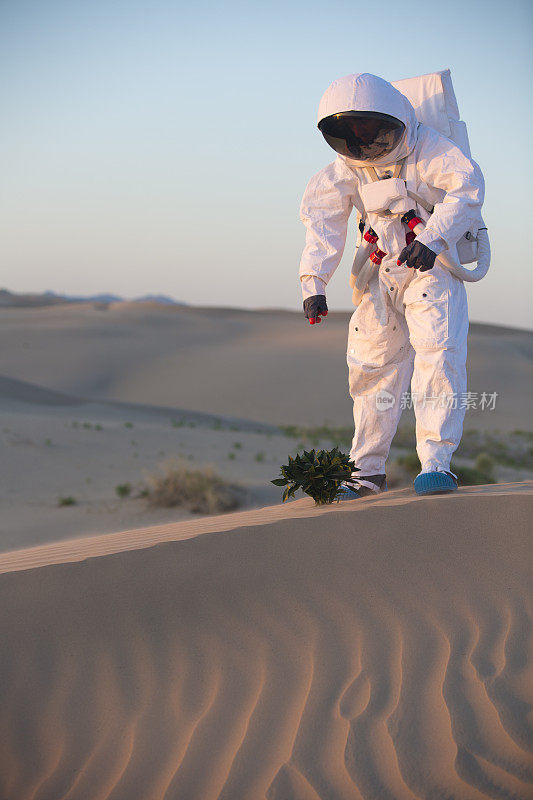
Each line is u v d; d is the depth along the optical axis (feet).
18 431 75.20
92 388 221.05
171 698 9.89
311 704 9.48
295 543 12.27
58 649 10.68
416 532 12.37
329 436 120.06
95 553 12.39
